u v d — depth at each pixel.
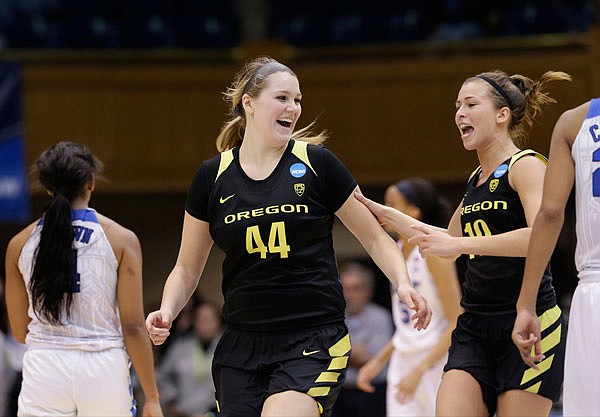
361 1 25.02
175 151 21.97
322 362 7.53
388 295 23.39
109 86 21.88
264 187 7.82
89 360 8.66
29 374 8.66
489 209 8.02
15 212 19.81
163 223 23.75
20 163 19.88
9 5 24.73
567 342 6.82
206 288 23.64
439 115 21.70
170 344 17.81
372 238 8.02
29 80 21.69
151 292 23.75
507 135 8.30
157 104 21.97
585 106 6.94
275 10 25.42
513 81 8.41
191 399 16.89
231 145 8.52
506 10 24.31
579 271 6.89
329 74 21.95
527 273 6.96
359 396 15.83
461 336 8.15
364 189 22.86
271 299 7.68
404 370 11.30
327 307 7.73
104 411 8.70
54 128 21.73
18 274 9.01
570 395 6.73
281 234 7.67
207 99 22.00
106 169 21.83
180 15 24.88
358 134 21.92
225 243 7.83
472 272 8.12
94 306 8.75
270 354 7.68
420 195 11.20
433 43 21.80
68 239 8.70
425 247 7.67
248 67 8.12
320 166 7.86
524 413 7.77
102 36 23.55
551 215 6.88
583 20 23.70
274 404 7.30
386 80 21.86
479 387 7.85
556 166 6.95
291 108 7.87
